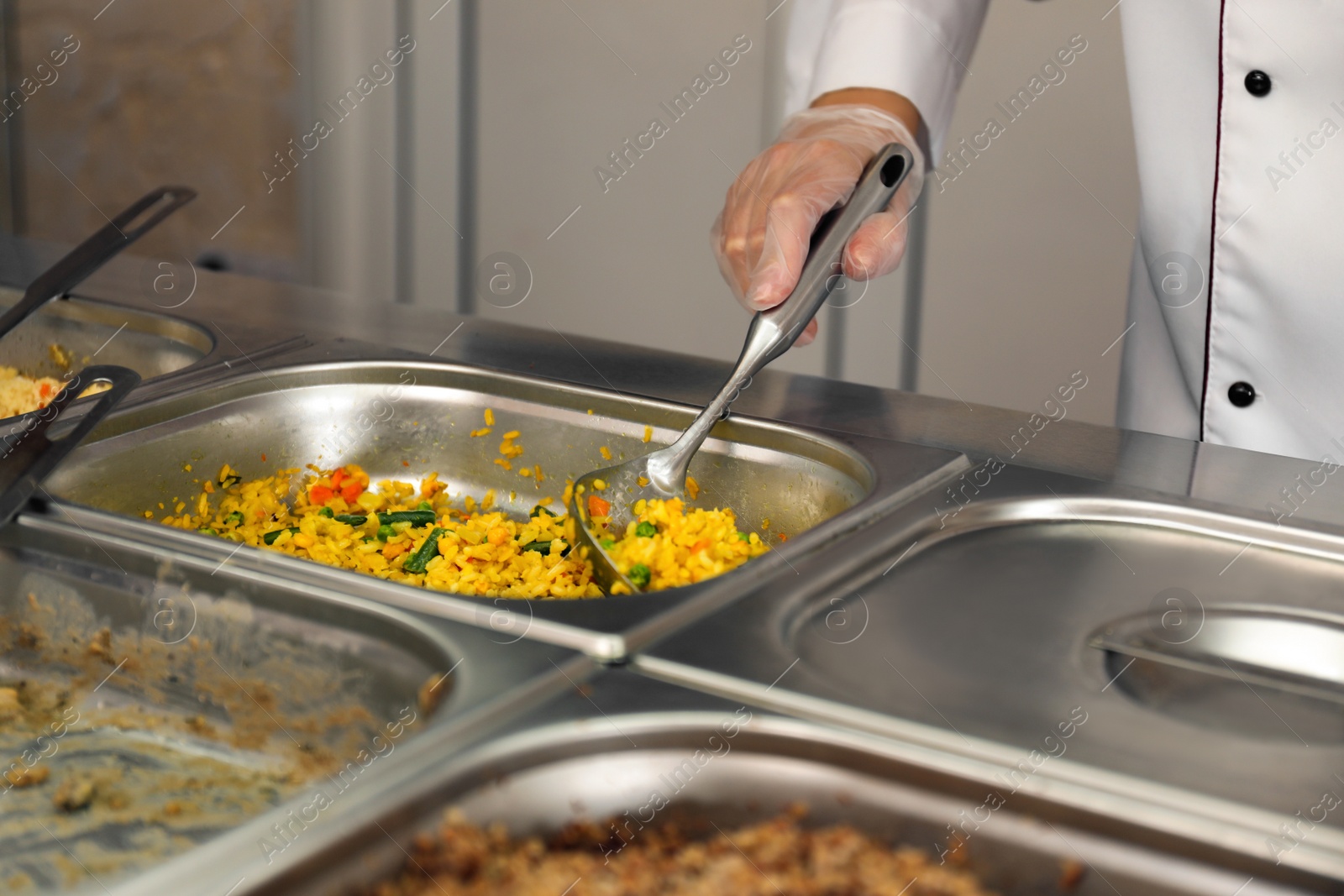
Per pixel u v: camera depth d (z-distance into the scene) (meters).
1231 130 1.08
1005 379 2.12
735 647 0.57
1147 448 0.89
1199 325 1.18
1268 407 1.13
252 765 0.64
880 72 1.24
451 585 0.84
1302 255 1.06
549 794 0.48
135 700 0.68
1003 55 1.96
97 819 0.62
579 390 0.96
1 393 1.15
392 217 2.38
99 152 2.46
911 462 0.83
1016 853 0.46
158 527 0.68
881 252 0.96
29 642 0.70
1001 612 0.64
